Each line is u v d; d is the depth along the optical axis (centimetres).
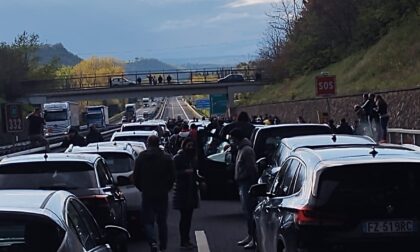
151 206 1355
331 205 811
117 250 893
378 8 6397
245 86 9344
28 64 10250
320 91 3003
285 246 852
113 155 1628
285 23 9812
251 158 1411
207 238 1555
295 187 902
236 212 1964
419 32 5156
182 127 3200
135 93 9431
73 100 9494
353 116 4244
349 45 7375
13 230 605
